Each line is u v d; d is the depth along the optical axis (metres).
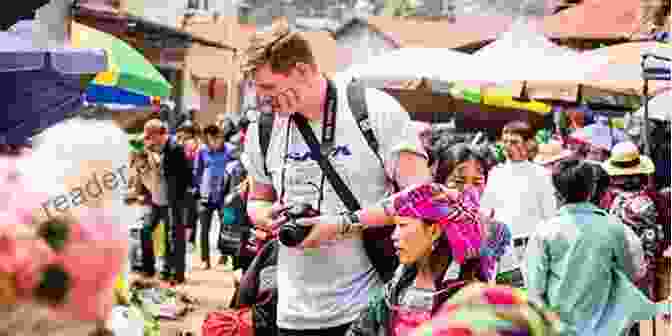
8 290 1.19
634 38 22.12
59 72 4.06
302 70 3.90
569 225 5.96
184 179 11.71
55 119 4.11
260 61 3.86
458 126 23.52
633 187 8.22
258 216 4.11
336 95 4.00
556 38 26.20
